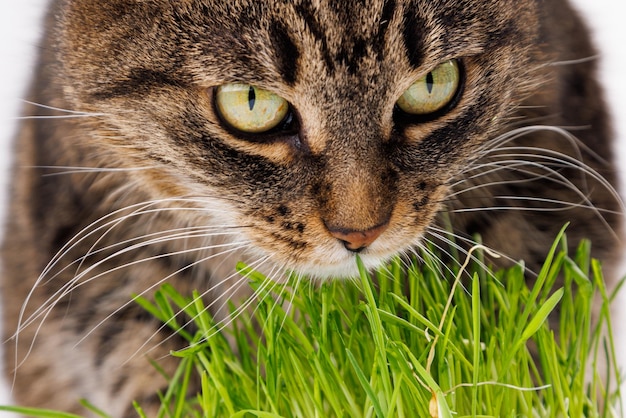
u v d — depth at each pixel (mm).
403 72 576
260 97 577
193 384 642
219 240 624
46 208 625
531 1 605
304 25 568
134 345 632
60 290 627
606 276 652
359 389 614
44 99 618
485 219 632
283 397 606
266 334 605
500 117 609
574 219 641
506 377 602
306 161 580
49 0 620
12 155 647
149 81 586
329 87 571
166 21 578
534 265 639
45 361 650
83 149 610
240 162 586
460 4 580
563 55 631
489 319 633
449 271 626
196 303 613
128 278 628
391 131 582
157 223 620
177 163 594
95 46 590
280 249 590
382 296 614
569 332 629
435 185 595
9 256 650
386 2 569
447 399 595
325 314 600
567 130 637
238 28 570
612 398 617
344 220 575
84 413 650
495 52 595
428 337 587
